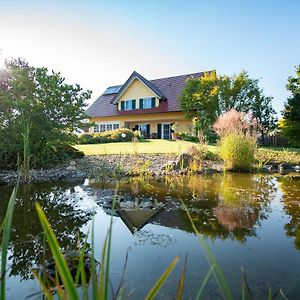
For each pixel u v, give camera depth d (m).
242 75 19.38
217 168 8.84
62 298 0.60
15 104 7.23
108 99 28.72
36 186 6.03
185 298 1.81
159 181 6.85
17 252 2.56
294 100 15.19
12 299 1.82
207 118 18.55
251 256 2.49
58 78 8.20
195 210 4.10
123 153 11.60
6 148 7.41
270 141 19.50
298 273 2.17
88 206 4.34
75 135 9.04
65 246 2.71
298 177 7.46
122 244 2.81
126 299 1.78
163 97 23.72
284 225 3.39
